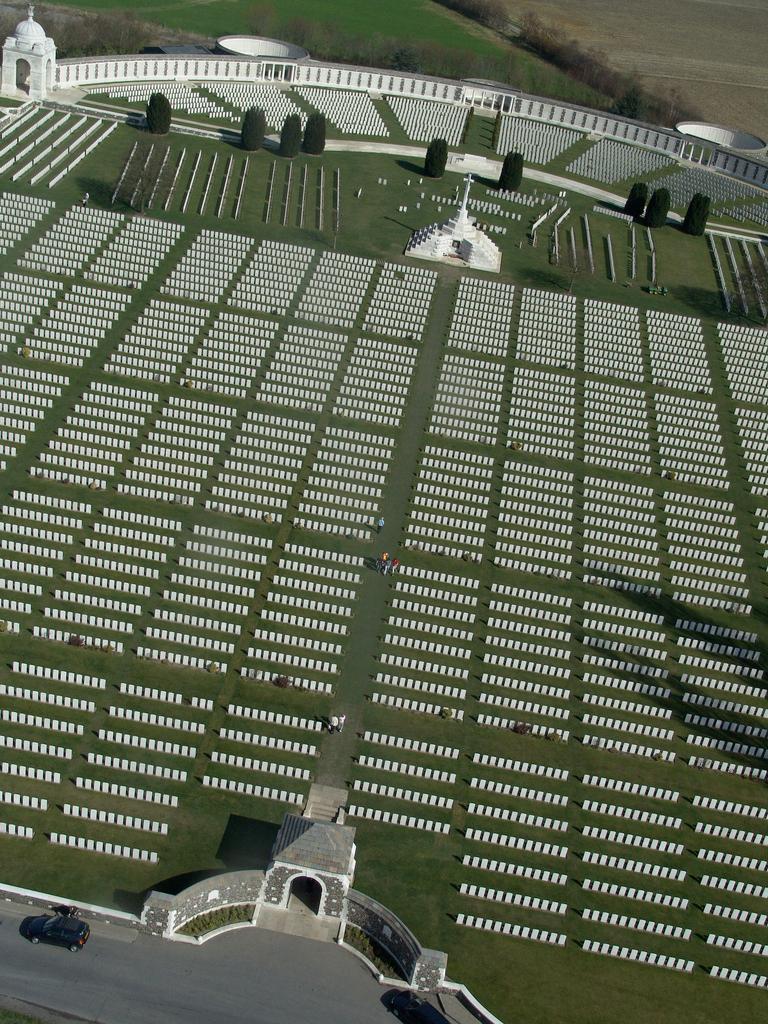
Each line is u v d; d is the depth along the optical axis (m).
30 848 73.00
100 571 97.19
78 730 81.75
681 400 134.38
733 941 73.88
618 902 76.12
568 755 87.25
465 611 99.75
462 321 142.50
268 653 91.25
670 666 98.00
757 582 109.75
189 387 121.44
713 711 94.19
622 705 92.69
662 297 158.88
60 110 184.62
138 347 125.94
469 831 78.94
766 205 196.75
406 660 92.69
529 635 98.81
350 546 104.81
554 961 71.25
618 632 100.69
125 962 66.38
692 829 82.81
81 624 91.62
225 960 67.56
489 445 121.56
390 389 126.50
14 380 117.50
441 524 109.19
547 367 136.62
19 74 194.00
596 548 110.00
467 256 157.38
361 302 142.12
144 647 90.00
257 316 135.25
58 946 66.44
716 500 119.75
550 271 160.38
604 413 130.25
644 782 86.00
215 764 80.94
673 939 74.12
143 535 101.38
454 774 82.81
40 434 111.50
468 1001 67.12
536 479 117.44
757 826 83.88
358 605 98.44
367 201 173.00
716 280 167.38
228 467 111.19
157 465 109.81
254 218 159.62
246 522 105.38
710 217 190.88
